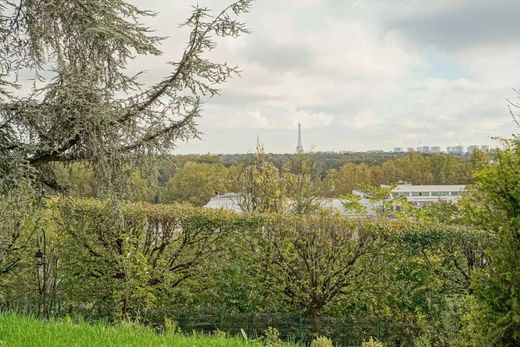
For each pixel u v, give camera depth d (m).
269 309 9.61
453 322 8.37
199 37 6.75
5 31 7.44
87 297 9.57
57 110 6.34
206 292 9.73
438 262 9.23
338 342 8.52
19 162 6.07
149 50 7.27
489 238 8.89
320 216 10.19
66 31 7.03
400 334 8.69
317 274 9.52
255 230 9.70
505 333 5.23
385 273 9.38
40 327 4.93
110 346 4.43
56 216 9.54
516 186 5.24
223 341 5.02
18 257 9.57
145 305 8.91
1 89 6.22
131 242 8.73
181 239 9.82
